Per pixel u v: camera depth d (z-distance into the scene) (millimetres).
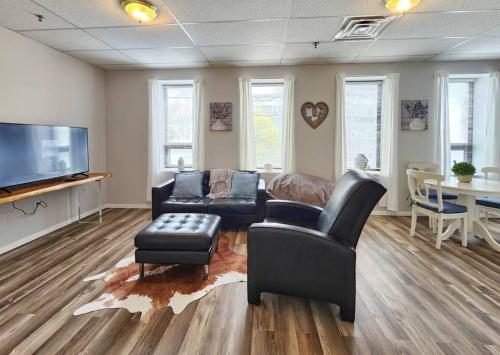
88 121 4309
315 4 2543
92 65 4371
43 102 3449
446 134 4238
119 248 3037
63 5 2535
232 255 2852
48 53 3520
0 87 2906
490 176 4105
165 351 1559
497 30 3113
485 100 4305
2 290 2170
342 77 4316
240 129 4500
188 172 4164
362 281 2359
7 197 2459
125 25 2953
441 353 1552
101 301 2021
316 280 1853
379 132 4629
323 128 4477
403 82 4320
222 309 1945
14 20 2801
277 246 1900
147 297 2074
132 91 4684
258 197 3553
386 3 2473
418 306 1995
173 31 3107
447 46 3613
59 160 3402
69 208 3928
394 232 3639
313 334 1705
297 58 4074
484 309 1954
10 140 2740
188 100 4836
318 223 2447
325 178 4293
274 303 2025
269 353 1554
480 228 3162
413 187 3434
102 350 1560
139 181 4793
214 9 2625
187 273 2453
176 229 2400
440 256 2867
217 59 4109
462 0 2469
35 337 1654
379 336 1688
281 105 4707
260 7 2594
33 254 2871
